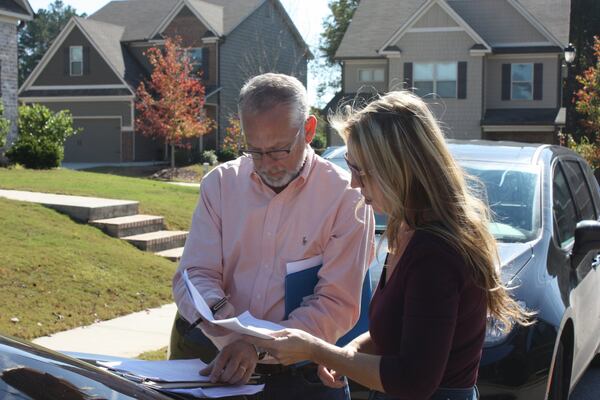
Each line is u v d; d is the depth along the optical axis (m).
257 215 2.73
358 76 31.97
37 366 2.07
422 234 2.09
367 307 2.96
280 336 2.16
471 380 2.18
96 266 8.26
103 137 34.69
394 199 2.12
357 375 2.12
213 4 37.03
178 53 31.67
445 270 2.04
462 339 2.12
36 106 21.14
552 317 3.88
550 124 28.81
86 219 10.34
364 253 2.70
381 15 33.16
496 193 4.76
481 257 2.08
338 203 2.71
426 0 29.66
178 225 11.58
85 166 31.61
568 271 4.54
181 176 29.34
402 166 2.10
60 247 8.52
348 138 2.21
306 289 2.71
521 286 3.87
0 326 6.05
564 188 5.32
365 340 2.52
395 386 2.04
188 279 2.51
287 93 2.54
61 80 34.81
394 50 30.19
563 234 4.86
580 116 42.81
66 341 6.14
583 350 4.92
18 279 7.22
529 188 4.80
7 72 21.83
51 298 7.01
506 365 3.54
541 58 29.89
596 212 6.05
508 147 5.41
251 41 36.47
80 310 6.96
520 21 30.00
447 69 29.94
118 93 33.66
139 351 6.00
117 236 10.12
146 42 35.50
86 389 2.05
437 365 2.01
